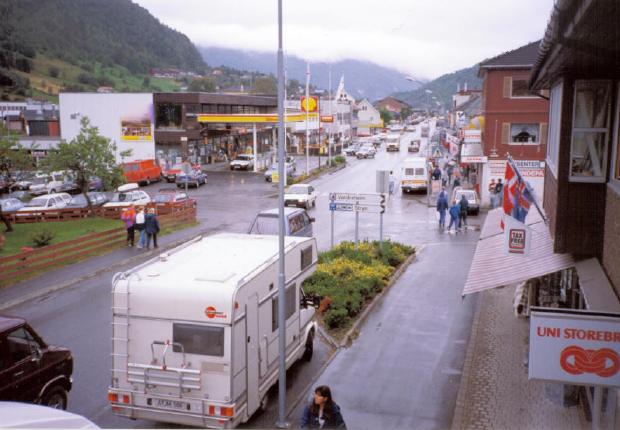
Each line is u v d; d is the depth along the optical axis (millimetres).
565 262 11062
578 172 11016
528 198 12242
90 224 32812
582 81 10719
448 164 53000
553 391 11195
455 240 28219
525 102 37938
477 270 12297
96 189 45719
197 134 63594
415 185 45312
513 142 38406
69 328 15867
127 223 26406
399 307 17625
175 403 9688
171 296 9594
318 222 33438
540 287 15719
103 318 16719
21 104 94125
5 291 19250
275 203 40531
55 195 37562
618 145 10203
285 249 11945
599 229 11000
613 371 7469
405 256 24109
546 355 7566
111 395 9961
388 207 39312
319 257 21797
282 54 10375
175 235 29281
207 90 189000
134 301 9766
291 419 10805
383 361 13516
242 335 9773
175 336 9625
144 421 10844
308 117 61906
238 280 9859
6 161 30359
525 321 16094
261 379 10617
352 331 15469
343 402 11445
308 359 13547
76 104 62500
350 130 122812
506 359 13383
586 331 7445
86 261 23578
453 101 117812
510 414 10711
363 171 63000
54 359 10414
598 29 6660
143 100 62406
